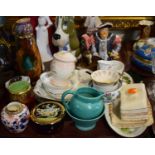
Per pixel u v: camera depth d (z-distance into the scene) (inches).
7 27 38.5
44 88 32.0
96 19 36.6
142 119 27.9
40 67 34.1
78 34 40.7
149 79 34.3
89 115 26.4
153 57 33.4
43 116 27.0
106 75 31.3
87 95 27.7
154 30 39.6
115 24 40.1
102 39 35.8
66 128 28.6
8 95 31.3
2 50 34.1
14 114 26.5
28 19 32.2
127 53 39.2
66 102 29.0
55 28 36.6
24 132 28.1
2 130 28.3
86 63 35.8
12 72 34.6
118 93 30.6
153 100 31.1
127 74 34.9
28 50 32.3
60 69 29.8
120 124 28.0
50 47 38.6
